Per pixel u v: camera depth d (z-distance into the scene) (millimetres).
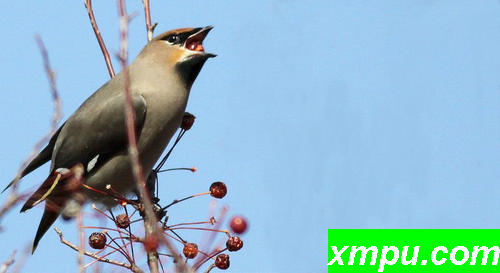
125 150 10812
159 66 10828
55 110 6129
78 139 11016
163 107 10664
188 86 10891
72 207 10375
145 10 10258
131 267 7082
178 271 6082
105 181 10875
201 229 7027
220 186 7996
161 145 10891
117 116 10773
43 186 10250
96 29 10422
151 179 10984
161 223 8086
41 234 10445
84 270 5672
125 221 7445
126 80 5504
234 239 7238
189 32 10883
